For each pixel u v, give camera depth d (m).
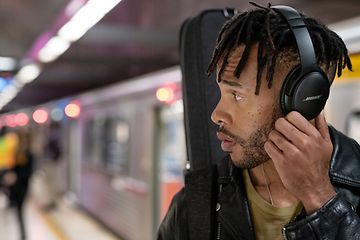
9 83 14.77
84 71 15.64
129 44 8.30
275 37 0.85
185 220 1.13
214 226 1.06
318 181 0.85
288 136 0.84
